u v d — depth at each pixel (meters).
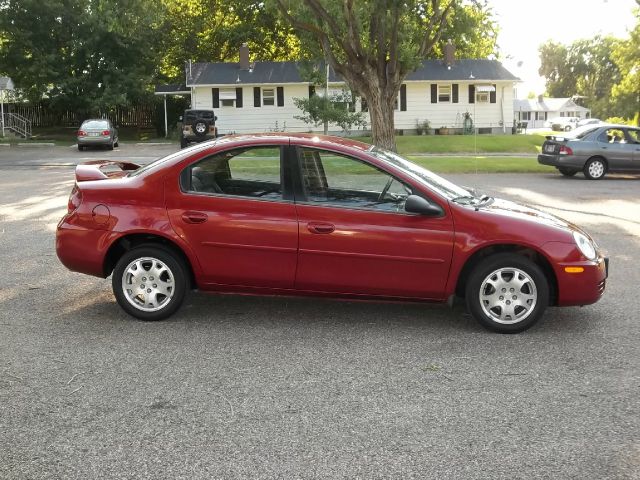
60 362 4.92
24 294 6.87
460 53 47.69
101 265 5.88
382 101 22.05
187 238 5.74
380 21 20.78
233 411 4.08
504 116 45.22
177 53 51.34
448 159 26.67
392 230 5.59
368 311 6.32
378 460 3.47
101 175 6.23
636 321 6.05
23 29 42.22
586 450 3.59
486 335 5.63
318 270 5.68
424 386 4.50
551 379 4.64
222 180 5.81
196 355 5.09
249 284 5.80
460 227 5.57
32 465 3.41
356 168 5.68
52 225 11.05
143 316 5.91
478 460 3.48
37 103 45.53
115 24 38.75
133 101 46.00
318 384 4.52
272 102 43.78
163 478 3.29
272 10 23.31
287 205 5.69
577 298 5.64
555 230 5.64
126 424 3.89
